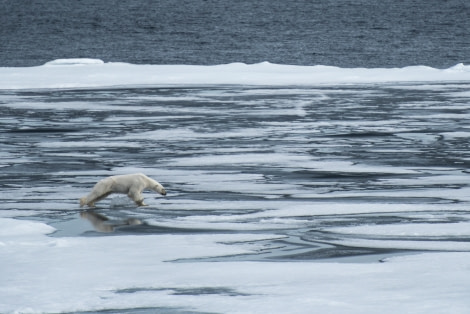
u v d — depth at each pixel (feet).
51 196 107.65
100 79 363.15
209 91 309.01
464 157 147.33
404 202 101.50
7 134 187.32
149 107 251.60
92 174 128.57
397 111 236.84
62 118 221.87
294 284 59.82
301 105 255.91
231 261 68.54
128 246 74.28
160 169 133.69
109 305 55.26
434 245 74.23
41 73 387.14
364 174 127.54
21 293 58.03
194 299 56.29
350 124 205.05
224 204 100.17
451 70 410.93
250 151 157.17
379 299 54.75
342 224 85.97
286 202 101.86
